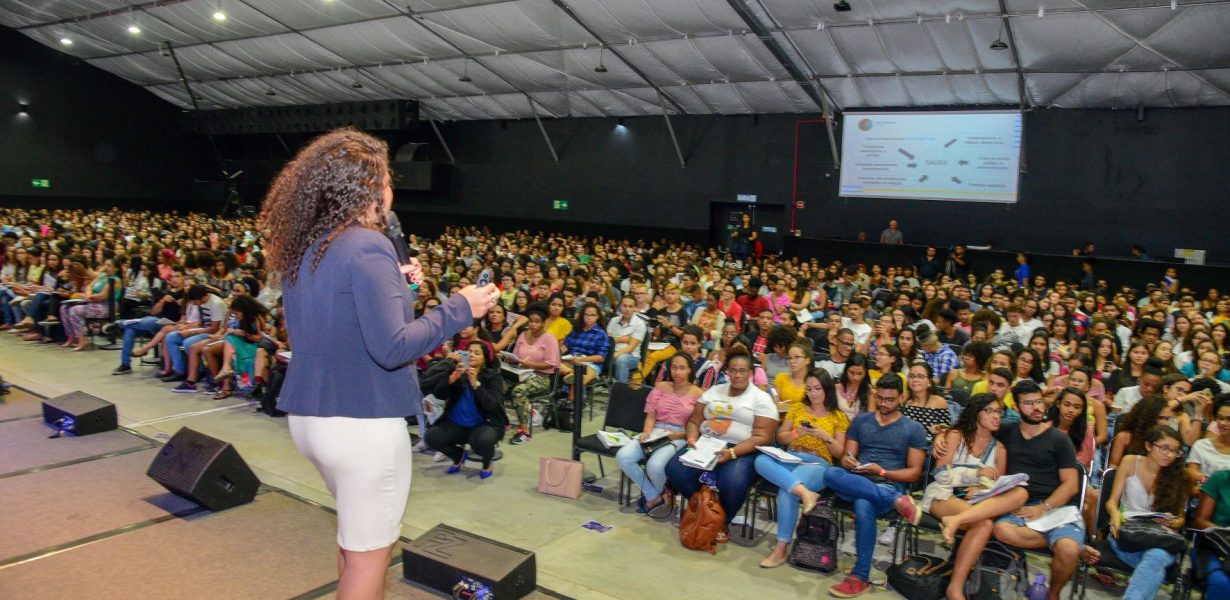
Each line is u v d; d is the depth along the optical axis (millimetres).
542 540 5105
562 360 8211
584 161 25250
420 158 29031
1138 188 17078
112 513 4492
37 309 11250
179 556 3971
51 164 28859
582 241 22375
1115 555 4512
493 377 6355
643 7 16438
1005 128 17797
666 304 10078
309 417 1663
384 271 1628
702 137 22875
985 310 8727
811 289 11859
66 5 23359
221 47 24078
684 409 5816
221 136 33469
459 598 3795
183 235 19531
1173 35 13555
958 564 4422
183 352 9094
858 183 19719
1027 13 13742
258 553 4055
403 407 1714
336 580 3795
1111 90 16219
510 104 24922
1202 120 16422
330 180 1675
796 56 17609
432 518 5418
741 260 20344
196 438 4785
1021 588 4418
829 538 4891
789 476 4953
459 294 1731
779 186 21656
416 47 20922
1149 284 13984
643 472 5645
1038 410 4703
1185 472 4566
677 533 5344
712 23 16484
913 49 16016
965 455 4902
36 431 6070
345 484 1692
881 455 5074
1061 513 4418
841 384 6348
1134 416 5277
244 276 11148
